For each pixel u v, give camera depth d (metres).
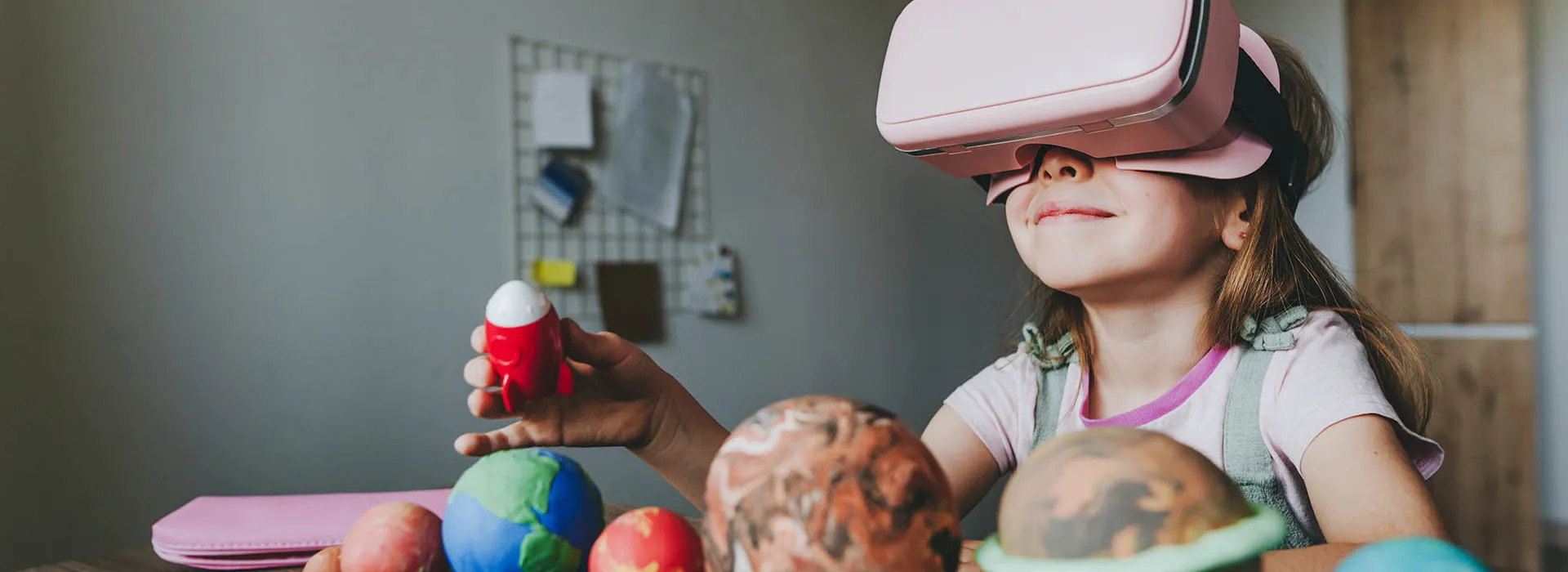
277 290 1.70
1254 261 0.55
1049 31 0.47
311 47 1.75
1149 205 0.50
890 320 2.83
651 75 2.27
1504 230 2.47
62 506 1.48
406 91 1.88
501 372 0.48
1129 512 0.24
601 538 0.38
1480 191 2.50
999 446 0.70
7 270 1.44
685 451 0.56
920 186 2.95
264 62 1.70
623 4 2.24
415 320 1.88
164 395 1.58
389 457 1.83
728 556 0.28
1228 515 0.25
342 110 1.79
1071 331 0.67
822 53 2.70
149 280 1.57
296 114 1.73
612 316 2.16
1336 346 0.56
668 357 2.28
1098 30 0.45
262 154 1.69
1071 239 0.52
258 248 1.68
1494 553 2.47
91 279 1.51
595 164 2.17
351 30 1.80
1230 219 0.55
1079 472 0.26
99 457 1.51
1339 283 0.64
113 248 1.53
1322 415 0.52
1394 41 2.58
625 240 2.22
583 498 0.41
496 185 2.00
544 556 0.40
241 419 1.66
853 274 2.73
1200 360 0.58
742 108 2.48
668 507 2.31
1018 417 0.69
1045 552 0.25
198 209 1.62
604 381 0.55
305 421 1.73
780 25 2.59
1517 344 2.45
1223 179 0.53
